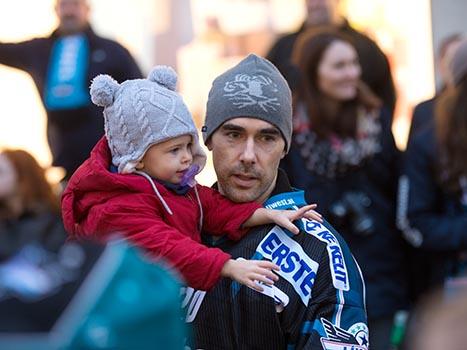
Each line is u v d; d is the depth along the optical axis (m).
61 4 11.36
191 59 13.68
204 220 5.66
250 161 5.58
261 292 5.44
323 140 9.22
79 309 3.17
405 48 13.08
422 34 13.03
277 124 5.62
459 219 9.05
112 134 5.52
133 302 3.23
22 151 7.87
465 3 12.92
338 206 9.23
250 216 5.60
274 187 5.80
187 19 13.70
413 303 9.55
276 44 10.76
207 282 5.21
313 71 9.25
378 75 10.42
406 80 13.05
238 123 5.59
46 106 11.31
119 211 5.34
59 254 3.40
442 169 9.05
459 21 12.98
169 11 13.71
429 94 12.96
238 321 5.46
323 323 5.40
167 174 5.49
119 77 11.37
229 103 5.61
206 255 5.21
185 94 13.63
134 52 13.77
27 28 13.46
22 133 13.58
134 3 13.77
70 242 3.52
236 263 5.22
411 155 9.23
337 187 9.27
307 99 9.23
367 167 9.34
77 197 5.50
